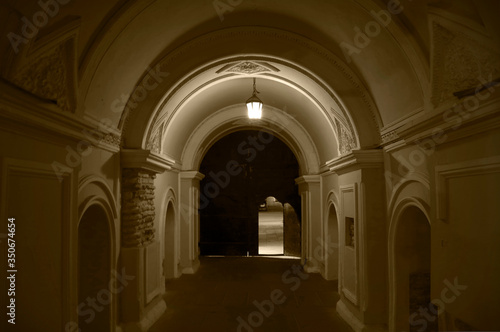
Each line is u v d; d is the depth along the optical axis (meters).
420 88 5.33
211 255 16.45
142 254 7.42
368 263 7.11
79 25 4.40
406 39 5.08
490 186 3.56
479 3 3.59
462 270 4.01
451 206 4.30
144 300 7.49
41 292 3.89
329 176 11.23
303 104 10.87
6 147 3.42
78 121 4.71
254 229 16.52
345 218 8.57
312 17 6.39
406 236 6.53
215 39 7.02
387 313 7.00
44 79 4.16
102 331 6.50
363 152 7.06
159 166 8.13
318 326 7.73
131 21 5.29
